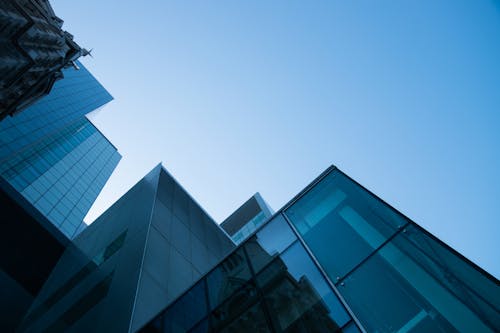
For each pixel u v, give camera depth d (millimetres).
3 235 26109
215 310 10016
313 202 11742
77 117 67938
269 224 12469
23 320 21516
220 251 25547
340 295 7570
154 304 13250
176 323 10648
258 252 11445
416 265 7188
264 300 9047
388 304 6781
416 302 6516
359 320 6773
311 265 9062
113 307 13500
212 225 29922
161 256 16844
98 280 17797
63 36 33469
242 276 10766
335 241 9312
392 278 7258
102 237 24844
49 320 18594
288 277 9273
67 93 68750
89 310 15453
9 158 43781
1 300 21766
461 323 5688
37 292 24859
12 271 24531
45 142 59406
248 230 52969
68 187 57688
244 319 8914
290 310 8148
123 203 28641
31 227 28406
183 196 29016
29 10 27828
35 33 26672
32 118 52656
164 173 29172
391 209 9016
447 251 7012
